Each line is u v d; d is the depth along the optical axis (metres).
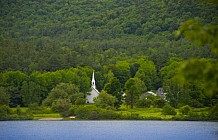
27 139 162.12
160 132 185.50
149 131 188.75
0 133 182.88
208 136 172.75
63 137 168.25
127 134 178.25
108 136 170.75
